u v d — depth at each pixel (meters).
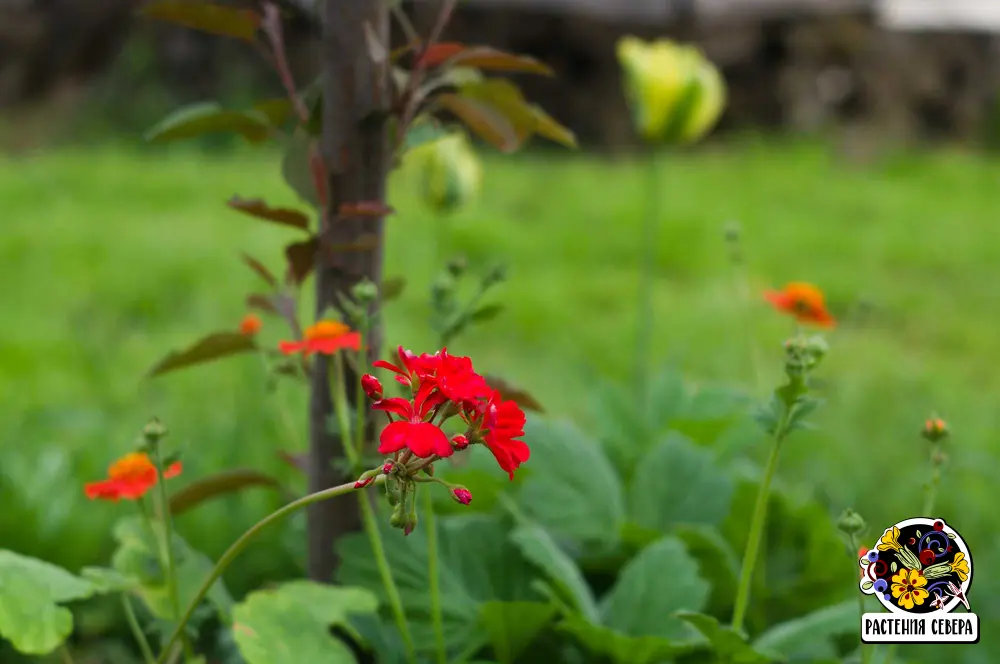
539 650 1.23
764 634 1.21
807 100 5.73
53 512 1.42
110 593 1.36
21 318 2.31
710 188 4.33
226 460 1.54
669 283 2.95
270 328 2.04
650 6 5.61
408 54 1.24
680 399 1.45
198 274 2.73
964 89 5.98
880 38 5.83
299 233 3.19
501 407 0.99
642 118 1.69
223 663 1.29
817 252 3.30
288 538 1.41
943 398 2.00
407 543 1.21
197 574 1.19
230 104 4.95
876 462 1.63
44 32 5.44
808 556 1.29
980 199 4.43
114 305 2.47
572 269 3.02
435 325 1.17
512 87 1.17
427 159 1.54
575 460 1.30
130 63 5.23
